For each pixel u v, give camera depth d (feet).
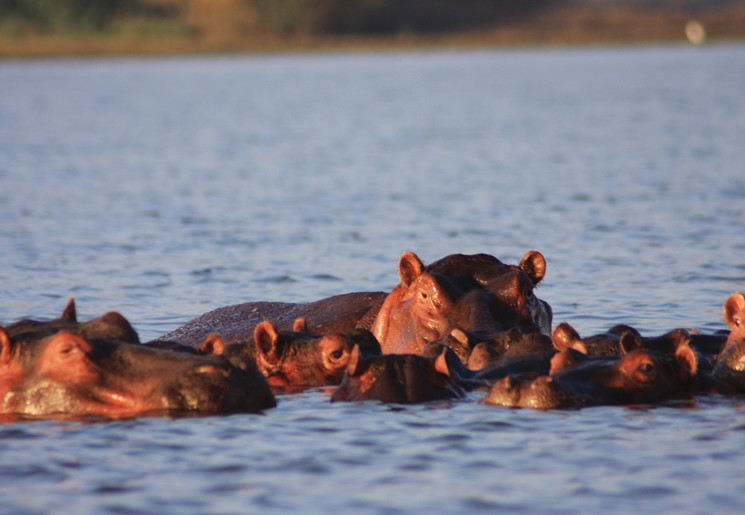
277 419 111.65
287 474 96.12
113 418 111.14
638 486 92.22
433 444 103.40
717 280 199.62
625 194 323.16
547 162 422.82
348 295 153.99
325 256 232.94
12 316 174.60
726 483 92.58
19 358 114.42
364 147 503.61
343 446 103.14
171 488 92.94
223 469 97.40
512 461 98.68
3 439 105.09
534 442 103.50
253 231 268.21
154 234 264.11
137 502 89.92
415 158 450.71
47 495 91.50
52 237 258.78
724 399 117.39
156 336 160.97
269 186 363.76
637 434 105.29
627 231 257.96
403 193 339.98
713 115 625.82
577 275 207.41
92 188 357.82
